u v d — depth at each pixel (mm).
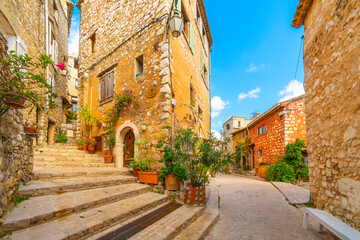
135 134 5578
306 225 3453
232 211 4504
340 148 3193
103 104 7328
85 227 2367
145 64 5664
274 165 10422
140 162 5059
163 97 5020
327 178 3662
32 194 3047
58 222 2465
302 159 10422
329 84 3568
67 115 13578
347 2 2955
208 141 4660
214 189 6812
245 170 17766
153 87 5297
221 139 4594
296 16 4949
